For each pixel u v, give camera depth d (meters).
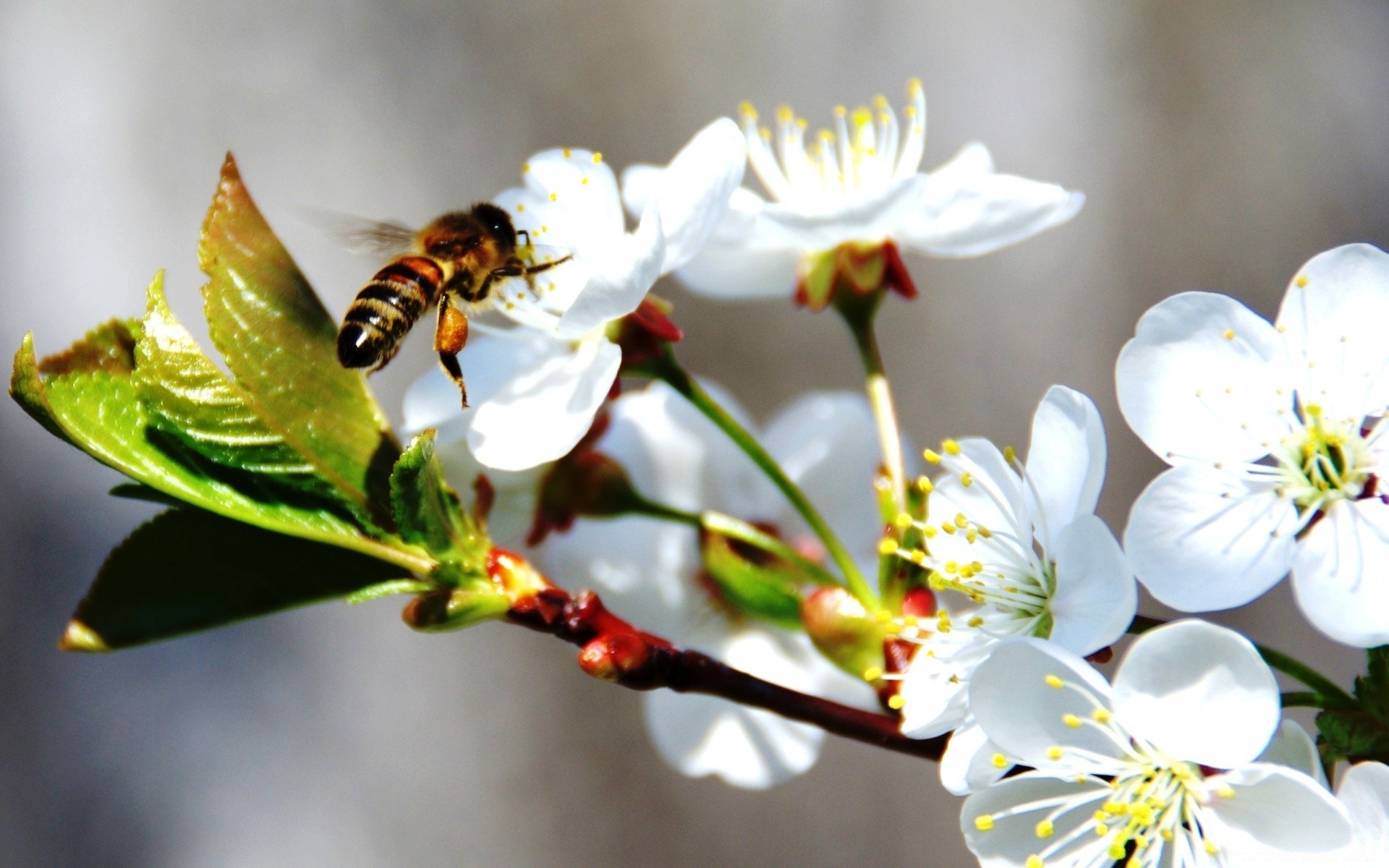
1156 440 0.36
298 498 0.36
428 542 0.36
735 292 0.40
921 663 0.37
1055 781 0.36
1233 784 0.35
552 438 0.38
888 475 0.38
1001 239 0.39
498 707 0.66
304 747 0.65
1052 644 0.35
